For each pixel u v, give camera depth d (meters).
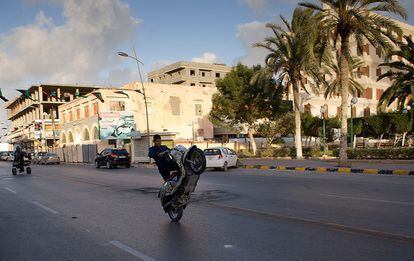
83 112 56.28
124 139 48.12
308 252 5.77
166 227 7.92
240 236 6.89
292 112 40.88
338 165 24.00
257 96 39.06
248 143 49.16
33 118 85.81
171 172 8.72
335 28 24.20
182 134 53.66
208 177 19.95
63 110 65.00
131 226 8.12
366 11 23.20
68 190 15.59
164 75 99.12
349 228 7.21
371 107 56.84
